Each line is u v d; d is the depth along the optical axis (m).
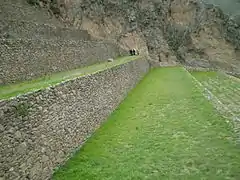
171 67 60.19
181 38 69.31
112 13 58.28
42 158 10.49
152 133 16.34
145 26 65.19
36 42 19.41
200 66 66.88
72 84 13.95
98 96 18.05
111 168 11.95
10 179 8.61
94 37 44.19
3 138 8.42
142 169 11.82
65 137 12.63
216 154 13.05
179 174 11.32
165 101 24.69
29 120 9.80
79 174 11.39
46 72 20.47
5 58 16.02
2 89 13.79
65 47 24.22
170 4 70.12
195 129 16.67
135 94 28.30
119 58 42.19
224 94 31.03
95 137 15.80
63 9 44.16
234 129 16.08
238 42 72.19
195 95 26.34
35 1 39.03
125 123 18.47
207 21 71.81
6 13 29.23
